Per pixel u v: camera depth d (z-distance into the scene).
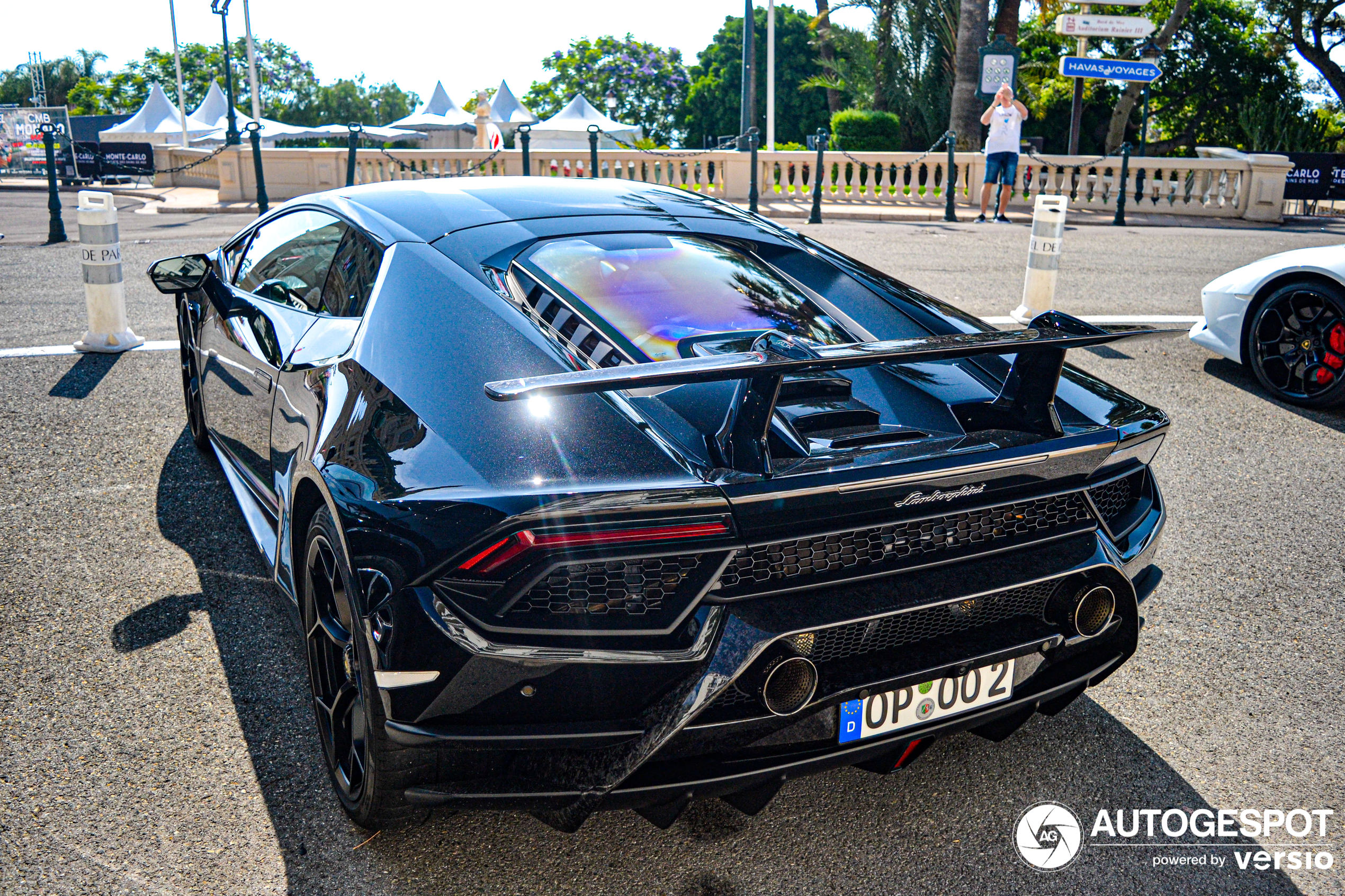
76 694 2.50
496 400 1.40
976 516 1.89
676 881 1.97
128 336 5.74
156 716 2.42
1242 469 4.36
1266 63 35.56
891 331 2.38
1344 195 18.00
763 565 1.72
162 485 3.81
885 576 1.80
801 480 1.68
